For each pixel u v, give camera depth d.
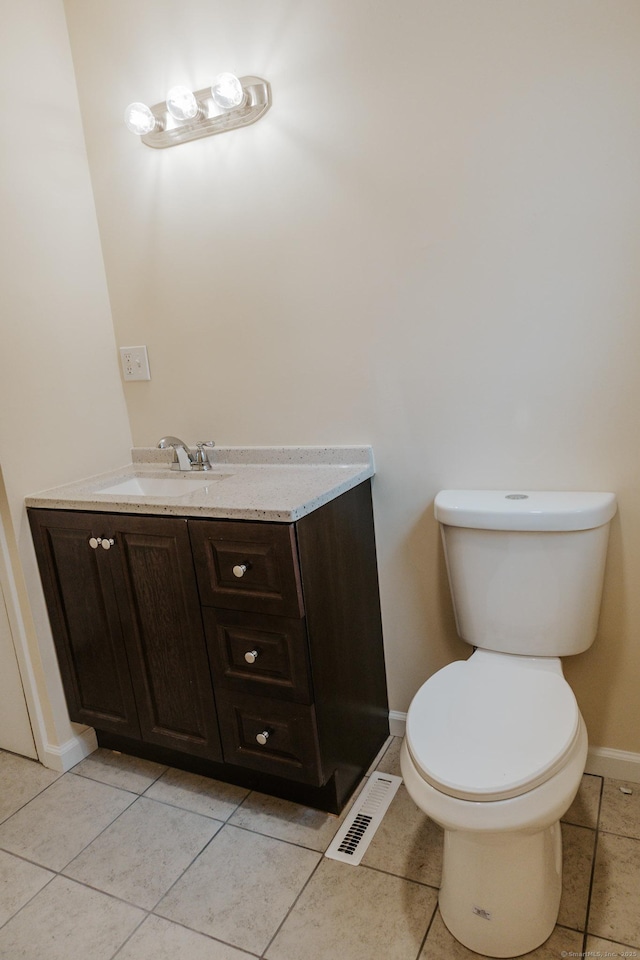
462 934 1.25
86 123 1.95
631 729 1.63
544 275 1.47
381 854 1.49
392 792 1.69
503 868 1.17
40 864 1.55
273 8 1.60
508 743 1.16
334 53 1.56
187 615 1.59
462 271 1.55
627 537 1.53
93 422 2.01
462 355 1.60
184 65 1.76
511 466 1.61
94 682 1.83
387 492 1.78
